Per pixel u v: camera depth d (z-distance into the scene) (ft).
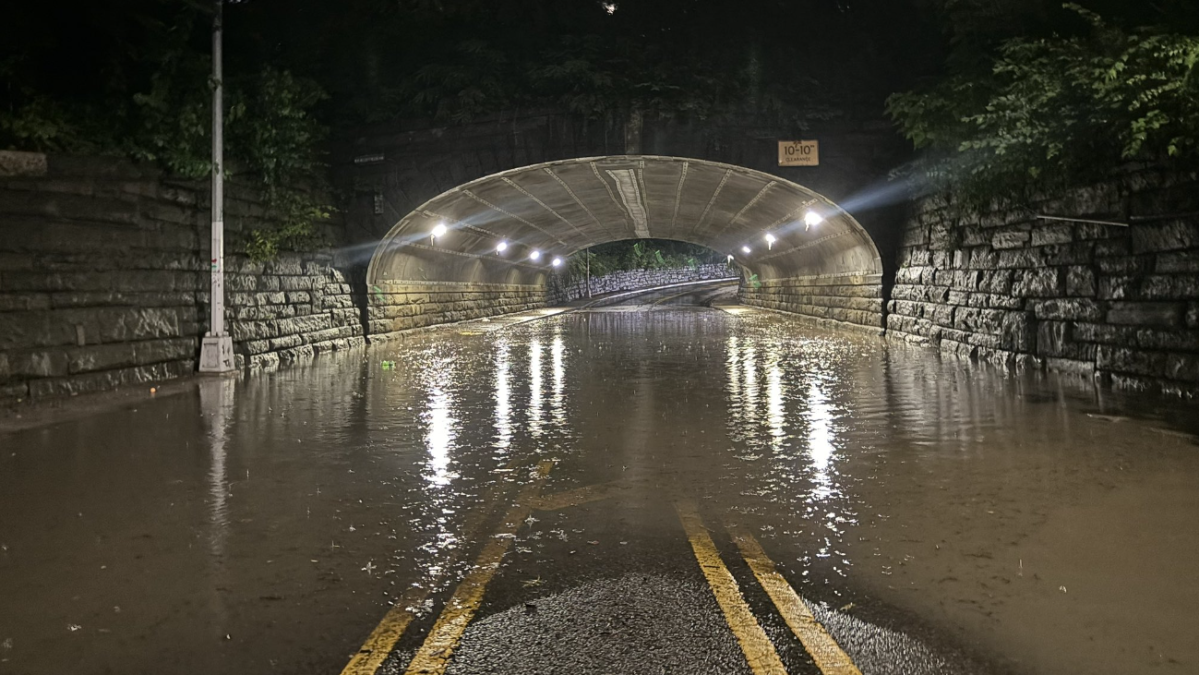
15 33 41.78
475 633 12.90
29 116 38.65
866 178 68.28
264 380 46.37
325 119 70.90
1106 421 29.89
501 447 27.50
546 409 35.65
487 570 15.75
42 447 27.35
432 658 12.05
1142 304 37.09
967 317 54.75
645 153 68.49
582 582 15.06
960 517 18.71
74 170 39.70
